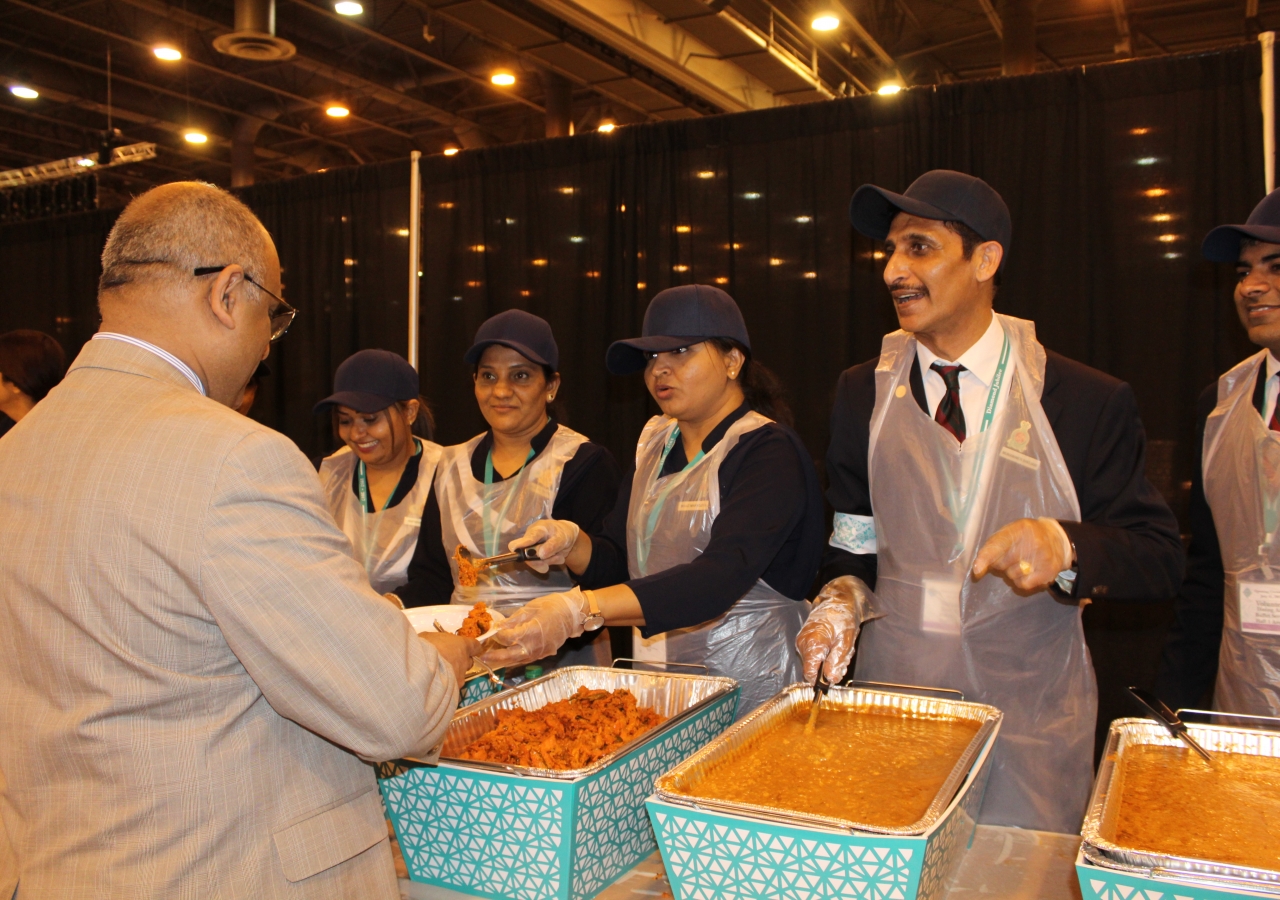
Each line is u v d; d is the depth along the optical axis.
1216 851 1.01
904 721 1.46
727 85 6.43
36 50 7.27
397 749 0.98
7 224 5.28
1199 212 2.85
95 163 5.62
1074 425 1.63
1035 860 1.24
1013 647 1.62
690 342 1.86
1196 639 1.95
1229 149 2.81
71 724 0.92
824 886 0.98
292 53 5.79
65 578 0.93
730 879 1.02
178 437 0.94
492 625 1.55
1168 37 6.59
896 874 0.95
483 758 1.26
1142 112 2.92
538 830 1.13
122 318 1.05
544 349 2.32
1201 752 1.25
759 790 1.18
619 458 3.70
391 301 4.10
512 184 3.86
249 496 0.93
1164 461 2.90
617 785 1.20
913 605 1.68
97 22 6.99
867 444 1.79
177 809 0.93
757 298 3.46
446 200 3.97
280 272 1.15
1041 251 3.04
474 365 2.38
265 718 1.00
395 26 7.04
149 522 0.91
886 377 1.76
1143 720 1.33
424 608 1.80
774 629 1.89
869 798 1.16
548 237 3.80
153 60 7.67
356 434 2.50
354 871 1.06
